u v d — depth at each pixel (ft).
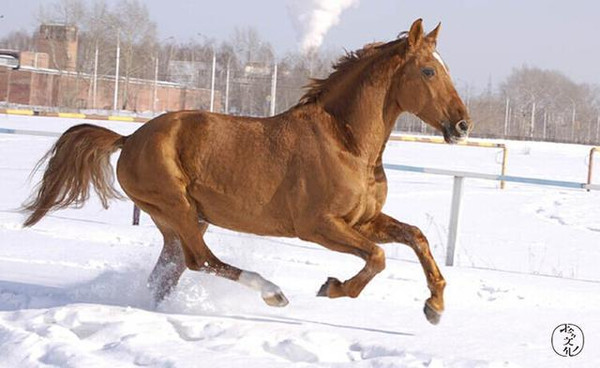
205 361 17.88
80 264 29.50
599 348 21.44
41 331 20.10
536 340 22.02
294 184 21.61
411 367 17.48
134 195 23.49
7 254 31.12
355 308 24.97
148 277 25.90
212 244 35.47
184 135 22.81
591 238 47.37
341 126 21.76
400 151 125.90
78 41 233.76
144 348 18.52
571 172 100.07
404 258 36.19
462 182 34.55
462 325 23.41
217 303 24.44
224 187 22.25
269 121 22.49
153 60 237.86
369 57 22.07
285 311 24.13
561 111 387.75
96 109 206.90
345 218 21.47
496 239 44.65
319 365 17.89
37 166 25.02
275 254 34.12
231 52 236.84
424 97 21.43
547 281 31.50
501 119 327.88
